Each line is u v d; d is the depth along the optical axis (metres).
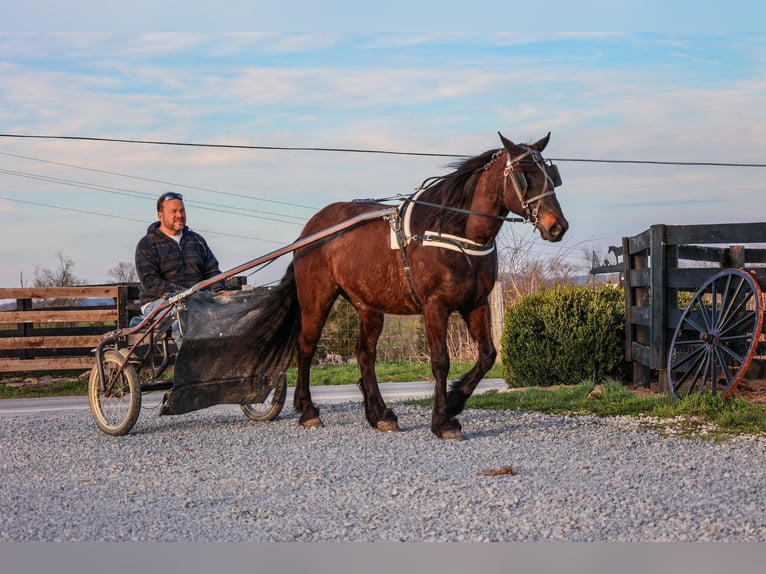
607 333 10.38
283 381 8.40
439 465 6.07
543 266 16.00
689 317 8.67
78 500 5.41
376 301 7.48
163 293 8.27
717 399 7.92
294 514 4.90
